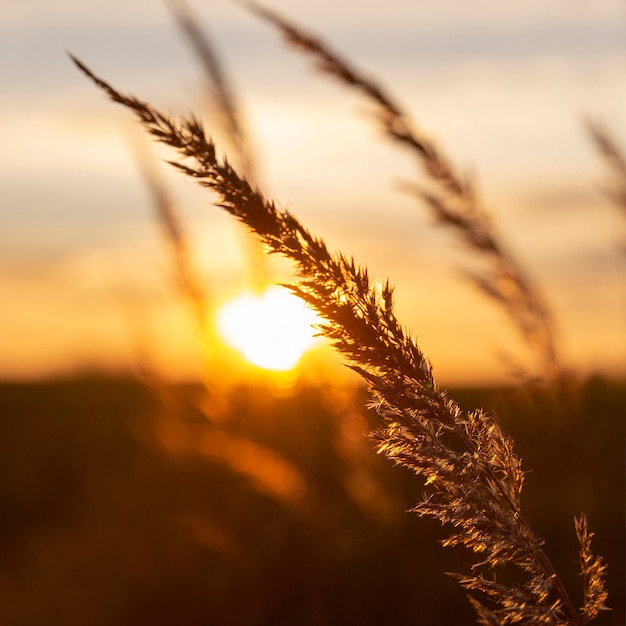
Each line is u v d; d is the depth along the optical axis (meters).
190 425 4.42
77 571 4.61
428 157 3.08
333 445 4.16
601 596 1.22
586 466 3.88
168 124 1.10
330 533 4.03
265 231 1.11
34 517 5.78
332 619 3.95
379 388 1.15
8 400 7.93
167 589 4.20
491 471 1.18
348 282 1.13
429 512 1.17
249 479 4.22
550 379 3.17
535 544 1.18
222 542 4.09
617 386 3.90
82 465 6.09
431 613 3.80
